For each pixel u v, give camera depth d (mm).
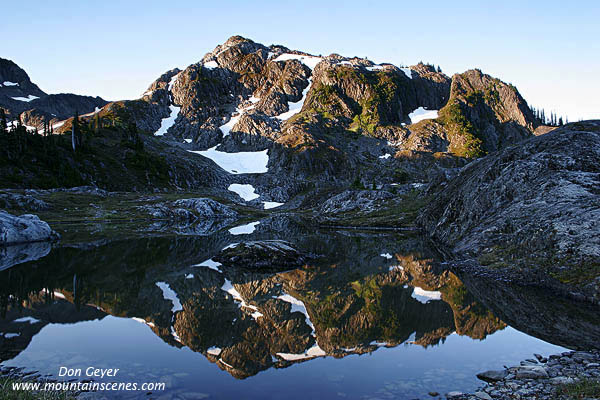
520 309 19469
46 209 98188
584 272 22172
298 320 18078
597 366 11711
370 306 20656
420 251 45438
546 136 44719
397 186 132375
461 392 10336
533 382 10695
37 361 12797
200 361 12875
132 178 171500
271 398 10023
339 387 10727
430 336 15500
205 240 59094
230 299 22406
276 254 37094
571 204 28812
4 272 31078
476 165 62469
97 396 10094
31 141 148125
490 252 33156
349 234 71812
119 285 26109
